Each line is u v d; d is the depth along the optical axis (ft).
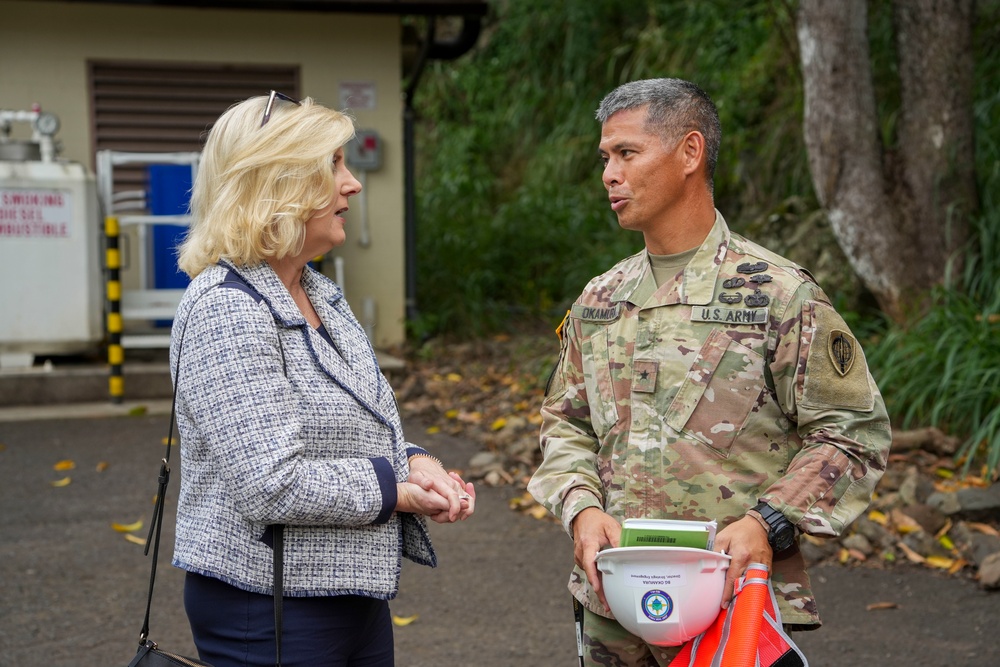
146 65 26.99
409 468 7.18
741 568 6.16
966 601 12.89
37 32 26.25
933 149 20.12
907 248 20.24
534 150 41.24
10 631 12.23
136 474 18.65
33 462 19.27
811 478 6.34
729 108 30.91
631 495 6.79
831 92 19.98
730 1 36.55
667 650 6.68
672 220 6.83
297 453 6.17
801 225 24.47
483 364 26.53
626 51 40.73
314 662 6.40
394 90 28.32
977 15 25.55
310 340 6.54
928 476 16.74
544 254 33.04
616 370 6.96
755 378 6.57
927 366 18.53
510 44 45.32
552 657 11.64
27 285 23.38
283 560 6.30
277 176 6.43
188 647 11.90
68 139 26.68
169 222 23.98
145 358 25.99
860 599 13.00
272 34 27.55
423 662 11.51
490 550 15.05
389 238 28.66
